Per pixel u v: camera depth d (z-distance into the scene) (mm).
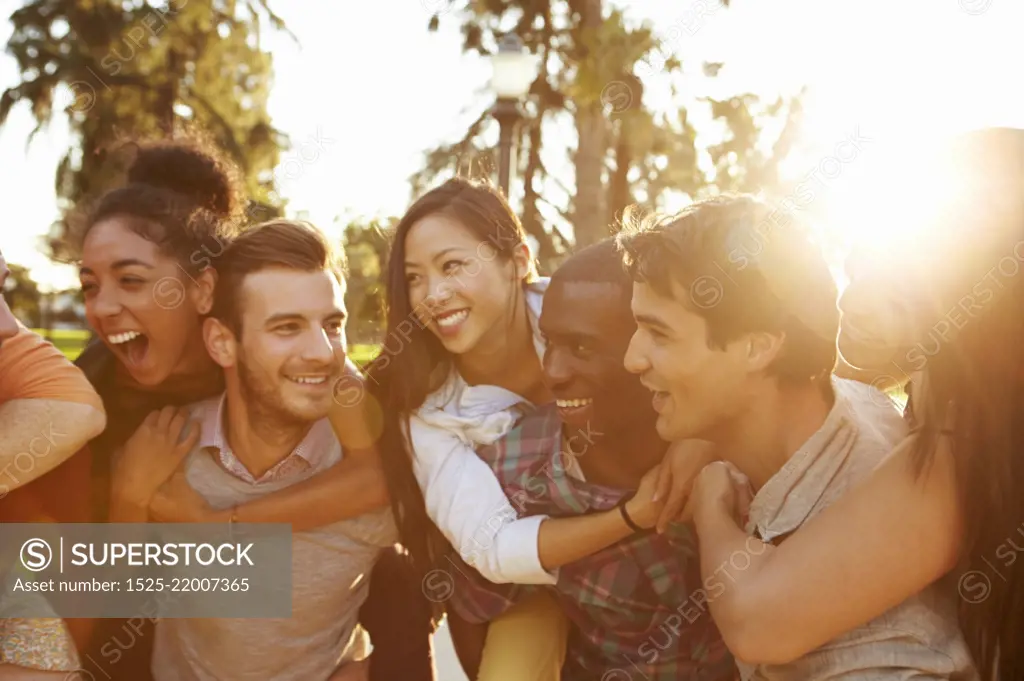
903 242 1646
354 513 2189
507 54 6473
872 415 1836
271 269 2033
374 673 2318
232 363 2109
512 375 2352
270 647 2207
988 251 1587
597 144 8195
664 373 1782
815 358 1755
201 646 2219
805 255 1765
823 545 1628
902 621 1661
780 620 1638
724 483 1892
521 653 2279
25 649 2021
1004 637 1674
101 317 2119
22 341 2092
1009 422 1596
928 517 1587
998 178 1604
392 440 2229
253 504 2133
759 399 1785
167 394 2225
